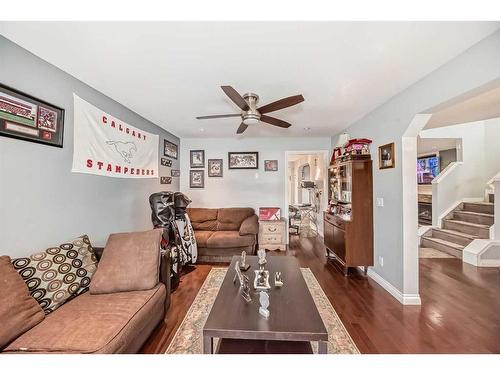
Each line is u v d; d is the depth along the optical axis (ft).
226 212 15.01
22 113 5.46
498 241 12.16
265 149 16.40
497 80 4.98
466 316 7.26
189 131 14.17
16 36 5.00
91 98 7.75
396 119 8.55
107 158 8.52
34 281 5.06
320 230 19.07
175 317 7.29
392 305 7.98
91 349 3.96
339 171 12.54
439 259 12.94
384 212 9.48
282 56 5.86
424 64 6.30
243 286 5.90
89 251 6.70
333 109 10.19
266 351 4.53
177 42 5.24
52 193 6.29
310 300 5.40
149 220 11.74
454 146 19.20
